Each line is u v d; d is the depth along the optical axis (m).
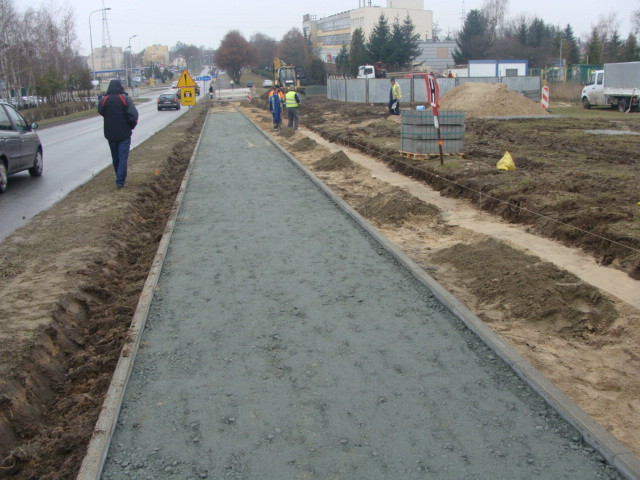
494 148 15.76
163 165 15.14
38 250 7.50
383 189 11.66
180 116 37.53
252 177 13.09
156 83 142.75
